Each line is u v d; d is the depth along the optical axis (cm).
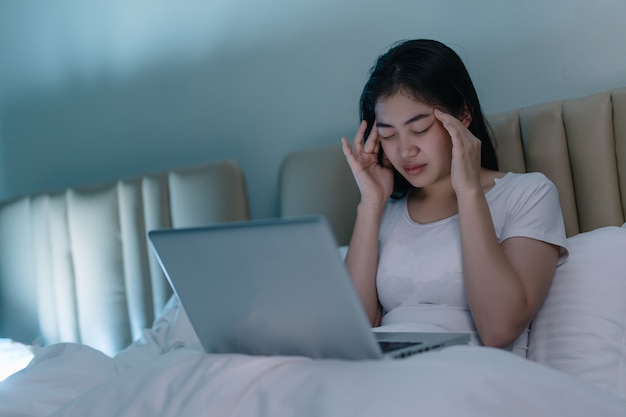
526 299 128
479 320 128
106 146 254
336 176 193
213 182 212
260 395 87
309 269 91
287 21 217
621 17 171
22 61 269
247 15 224
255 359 94
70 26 259
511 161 169
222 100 230
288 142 219
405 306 145
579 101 163
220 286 101
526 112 169
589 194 160
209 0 230
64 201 237
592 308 129
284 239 91
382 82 145
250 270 96
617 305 128
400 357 98
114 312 227
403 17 198
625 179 157
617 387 120
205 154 234
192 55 235
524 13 182
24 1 267
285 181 201
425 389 79
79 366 142
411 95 142
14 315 247
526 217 137
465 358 90
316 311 93
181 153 239
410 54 146
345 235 192
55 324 239
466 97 148
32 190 270
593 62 175
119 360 163
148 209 221
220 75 230
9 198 260
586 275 134
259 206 225
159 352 168
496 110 187
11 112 272
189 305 106
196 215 213
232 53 228
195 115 236
